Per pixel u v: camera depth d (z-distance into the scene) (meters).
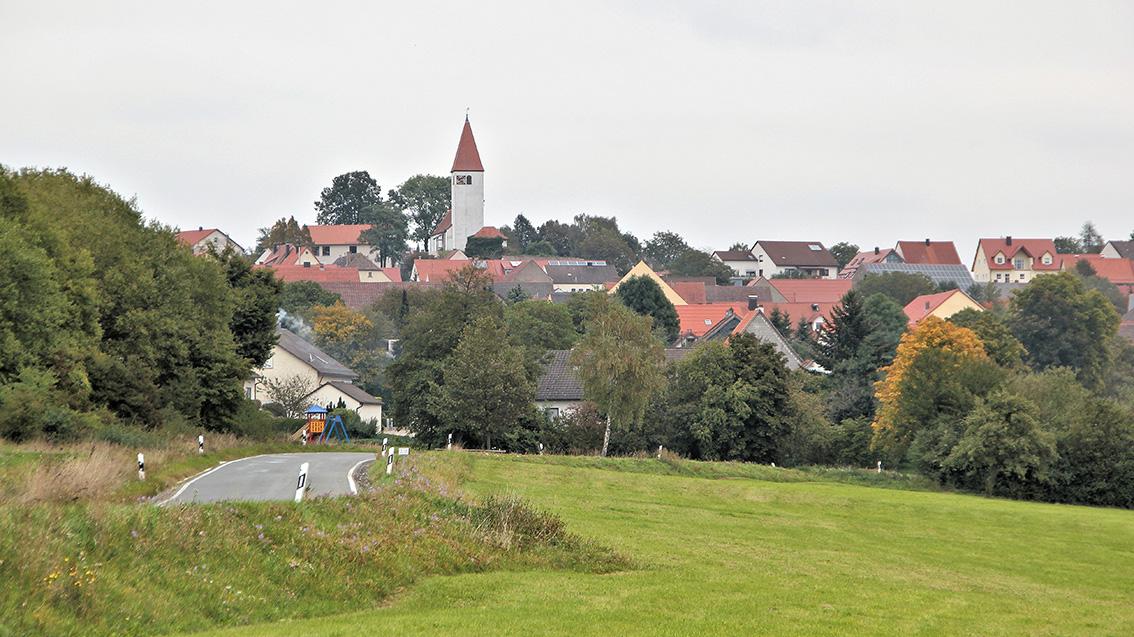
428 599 31.53
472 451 93.75
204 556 29.89
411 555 35.50
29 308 75.94
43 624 23.81
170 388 91.12
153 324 91.88
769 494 75.19
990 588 43.66
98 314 87.50
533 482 70.19
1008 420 98.62
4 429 65.31
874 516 69.25
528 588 33.88
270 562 31.06
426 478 50.00
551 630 27.62
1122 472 95.75
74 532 27.98
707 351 120.56
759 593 35.75
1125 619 37.53
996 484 98.69
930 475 102.06
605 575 38.19
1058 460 97.25
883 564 47.94
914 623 32.56
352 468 62.09
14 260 75.25
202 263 103.31
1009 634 32.25
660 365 116.81
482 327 112.19
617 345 114.81
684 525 55.25
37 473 38.69
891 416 115.62
